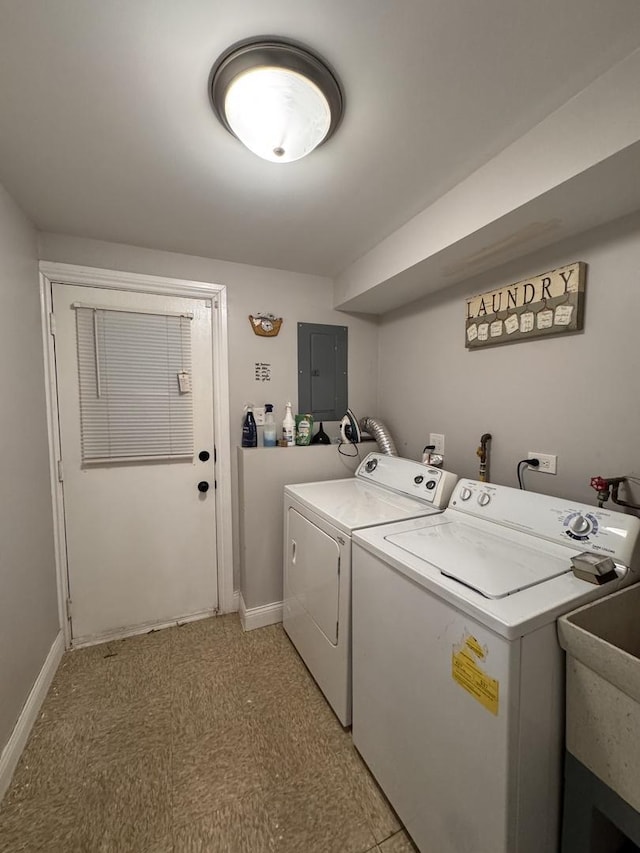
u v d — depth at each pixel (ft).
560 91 3.18
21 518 4.76
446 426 6.51
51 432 5.97
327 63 2.90
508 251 4.88
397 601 3.64
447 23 2.59
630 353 3.96
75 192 4.70
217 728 4.74
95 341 6.18
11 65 2.87
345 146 3.84
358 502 5.63
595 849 2.80
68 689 5.38
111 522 6.50
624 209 3.83
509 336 5.18
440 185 4.57
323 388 7.97
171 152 3.95
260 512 6.90
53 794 3.94
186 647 6.34
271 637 6.62
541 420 4.91
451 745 3.03
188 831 3.59
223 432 7.09
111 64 2.88
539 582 3.17
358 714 4.31
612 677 2.48
